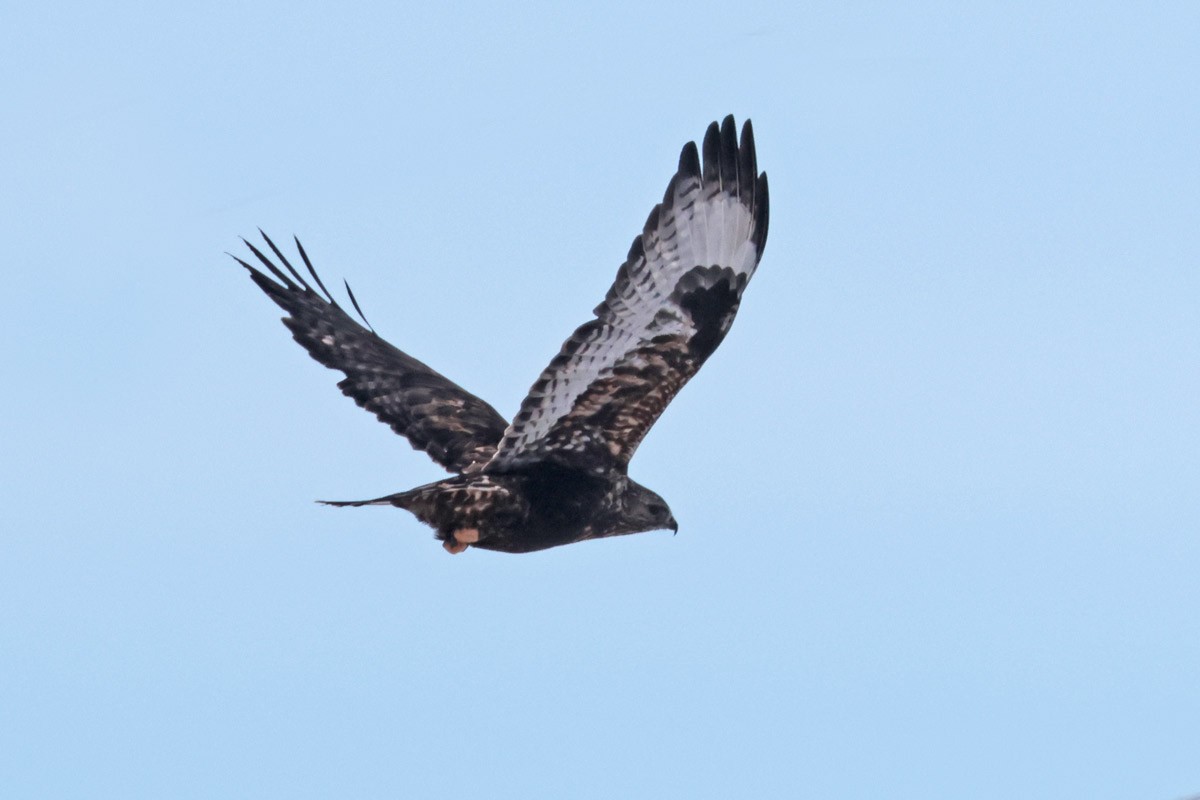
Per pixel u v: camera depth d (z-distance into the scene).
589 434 16.23
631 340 16.05
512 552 16.42
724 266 16.22
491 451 17.12
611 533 16.58
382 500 15.70
